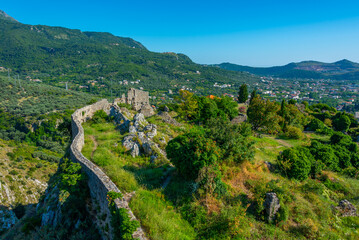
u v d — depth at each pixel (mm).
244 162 17172
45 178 49312
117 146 18922
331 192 17141
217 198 12703
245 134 21828
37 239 12445
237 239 10320
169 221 10672
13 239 14148
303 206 13438
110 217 9883
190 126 30328
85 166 13562
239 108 50969
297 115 41562
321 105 62531
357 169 22812
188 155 13773
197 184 13016
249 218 11922
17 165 48906
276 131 37281
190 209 11703
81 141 18172
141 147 19109
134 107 39688
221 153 15797
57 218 12133
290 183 17078
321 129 41094
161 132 23719
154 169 16016
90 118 27578
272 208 11992
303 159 18953
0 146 56281
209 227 10766
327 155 22188
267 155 24828
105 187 10922
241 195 13547
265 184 14117
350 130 44531
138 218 10359
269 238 10906
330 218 13445
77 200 12484
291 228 11898
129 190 12547
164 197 12617
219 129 17547
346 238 12008
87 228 11734
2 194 36469
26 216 18000
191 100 34938
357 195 17078
